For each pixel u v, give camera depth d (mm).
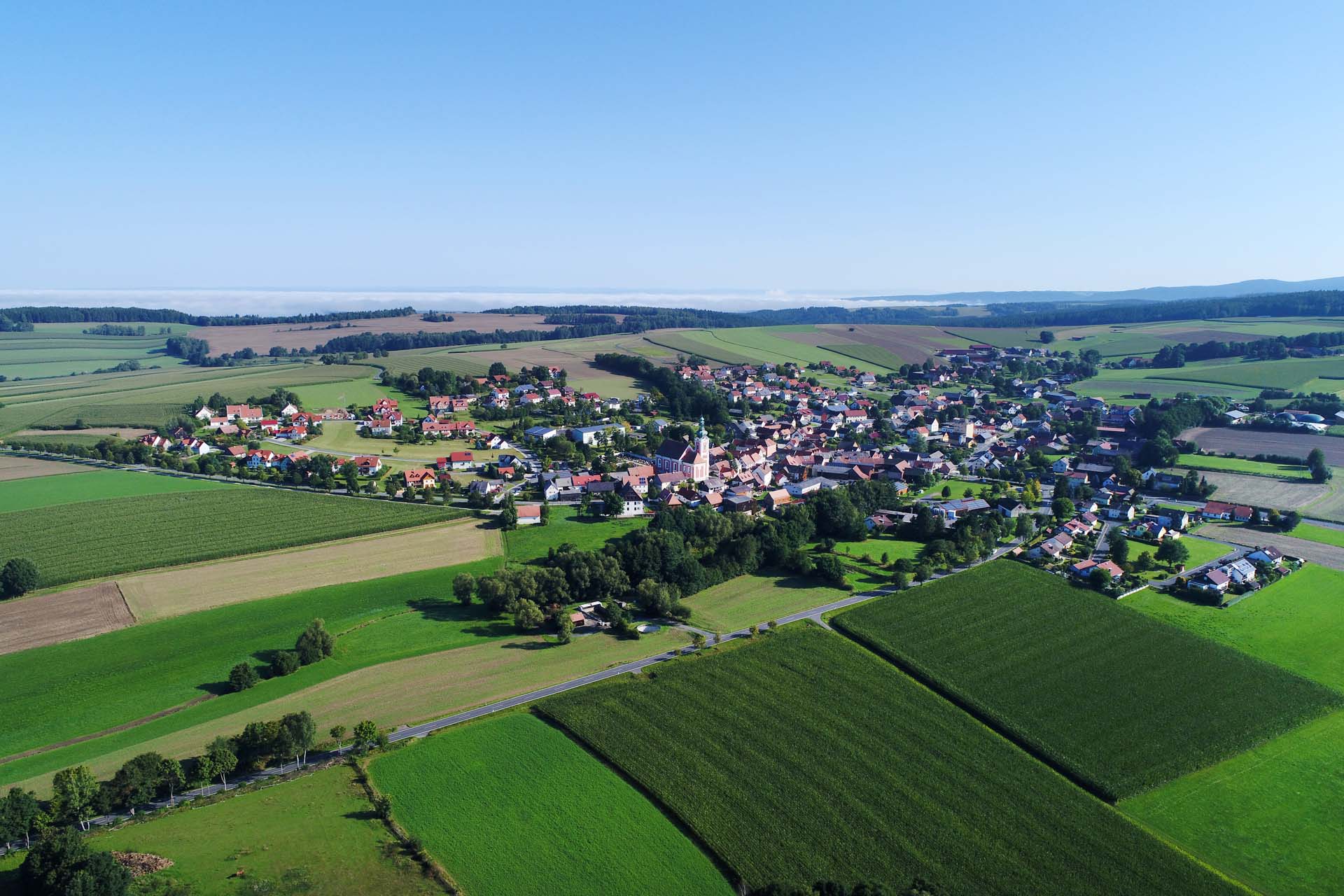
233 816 94500
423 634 145375
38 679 125875
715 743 110562
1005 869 89062
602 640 143875
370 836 91375
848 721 117125
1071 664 134375
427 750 108562
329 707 120000
